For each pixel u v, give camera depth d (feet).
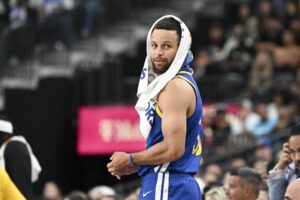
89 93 120.67
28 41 123.85
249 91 114.83
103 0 132.46
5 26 128.77
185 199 39.40
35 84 121.80
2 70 122.93
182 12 138.41
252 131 106.73
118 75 122.11
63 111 120.78
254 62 120.67
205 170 99.91
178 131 38.55
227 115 109.91
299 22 131.54
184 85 39.14
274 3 132.36
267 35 128.06
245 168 52.85
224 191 57.82
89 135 115.96
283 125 105.91
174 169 39.58
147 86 39.65
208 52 128.06
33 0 130.72
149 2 138.62
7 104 121.08
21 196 44.29
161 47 39.17
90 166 121.19
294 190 42.55
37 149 120.06
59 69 122.21
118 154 39.63
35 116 120.67
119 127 115.03
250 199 52.19
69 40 124.88
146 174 40.01
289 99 112.47
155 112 39.65
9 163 55.11
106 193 75.46
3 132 55.67
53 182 111.04
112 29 132.77
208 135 107.45
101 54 126.31
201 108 40.01
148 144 40.11
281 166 48.44
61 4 125.49
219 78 120.57
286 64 122.31
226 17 138.62
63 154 120.37
